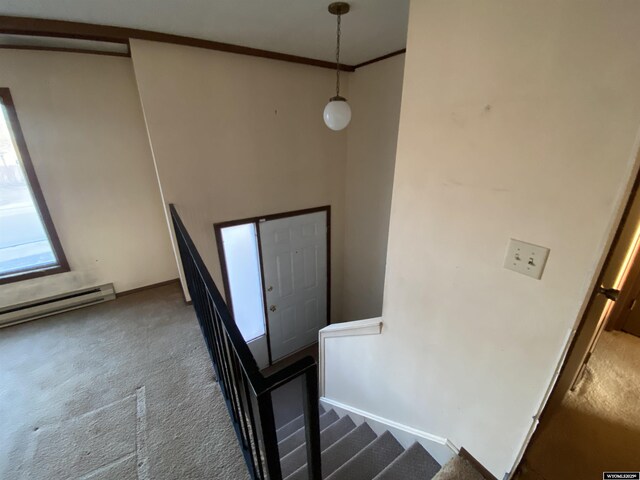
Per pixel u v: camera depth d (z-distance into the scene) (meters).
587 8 0.71
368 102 3.04
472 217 1.11
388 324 1.68
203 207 2.63
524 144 0.91
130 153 2.67
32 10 1.65
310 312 3.92
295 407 3.25
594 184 0.79
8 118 2.20
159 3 1.63
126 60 2.46
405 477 1.51
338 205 3.63
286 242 3.35
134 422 1.53
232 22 1.91
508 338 1.09
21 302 2.49
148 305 2.70
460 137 1.08
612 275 1.15
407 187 1.36
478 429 1.30
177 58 2.19
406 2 1.68
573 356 1.43
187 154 2.43
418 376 1.57
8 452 1.40
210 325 1.48
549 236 0.91
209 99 2.40
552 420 1.65
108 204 2.68
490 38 0.92
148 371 1.88
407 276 1.47
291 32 2.10
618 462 1.43
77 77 2.34
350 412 2.26
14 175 2.33
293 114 2.91
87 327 2.37
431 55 1.12
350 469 1.68
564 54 0.77
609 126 0.73
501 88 0.93
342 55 2.68
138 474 1.29
